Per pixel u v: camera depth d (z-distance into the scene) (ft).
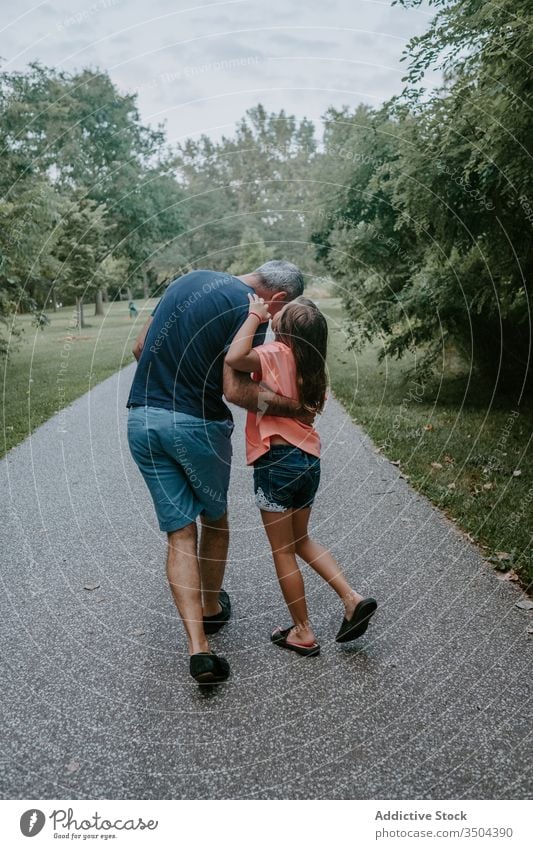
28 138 47.85
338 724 8.00
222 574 10.18
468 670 8.97
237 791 7.03
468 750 7.47
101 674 9.23
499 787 6.95
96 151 82.28
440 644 9.66
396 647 9.66
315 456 9.38
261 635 10.18
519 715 8.01
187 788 7.08
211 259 102.01
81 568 12.85
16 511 16.39
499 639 9.71
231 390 8.64
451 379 33.06
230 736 7.86
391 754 7.45
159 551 13.56
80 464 20.84
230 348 8.61
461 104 19.48
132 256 90.27
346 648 9.69
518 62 16.02
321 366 9.12
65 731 8.03
